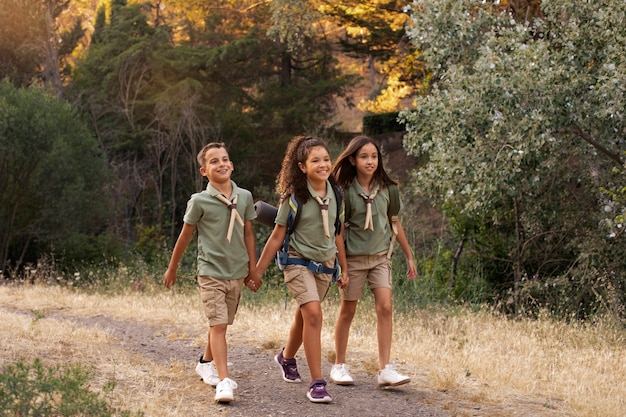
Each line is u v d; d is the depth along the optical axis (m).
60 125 23.75
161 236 22.95
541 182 12.63
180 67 31.56
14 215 22.94
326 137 26.09
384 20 27.48
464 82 11.47
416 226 16.09
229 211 5.48
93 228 26.23
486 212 12.73
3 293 12.17
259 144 32.81
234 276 5.51
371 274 5.93
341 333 6.05
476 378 6.44
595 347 8.12
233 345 7.61
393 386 6.02
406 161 27.59
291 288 5.54
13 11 29.23
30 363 6.05
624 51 10.64
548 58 11.02
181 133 30.16
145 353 7.23
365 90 47.53
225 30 35.88
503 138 11.17
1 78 29.55
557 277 12.92
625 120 10.88
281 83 34.59
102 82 32.00
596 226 13.18
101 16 36.72
